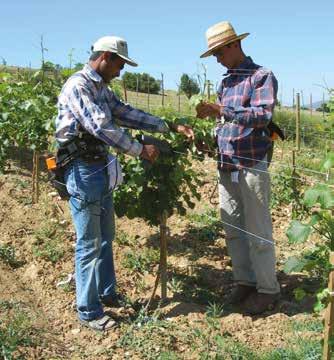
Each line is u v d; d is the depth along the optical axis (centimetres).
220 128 465
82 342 422
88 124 398
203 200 755
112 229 464
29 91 853
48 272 528
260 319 449
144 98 2059
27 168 863
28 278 520
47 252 557
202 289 511
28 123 730
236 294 486
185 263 563
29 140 747
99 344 418
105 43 407
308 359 375
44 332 430
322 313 445
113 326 436
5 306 459
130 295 498
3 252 558
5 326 423
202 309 467
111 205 458
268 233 455
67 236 609
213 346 407
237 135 446
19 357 392
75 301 478
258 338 418
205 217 684
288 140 1421
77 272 435
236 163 450
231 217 480
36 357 396
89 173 414
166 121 471
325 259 359
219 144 466
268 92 427
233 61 443
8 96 837
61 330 438
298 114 1260
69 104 405
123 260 558
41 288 502
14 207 691
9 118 796
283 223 696
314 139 1391
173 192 482
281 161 1093
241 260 481
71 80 409
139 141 455
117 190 503
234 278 489
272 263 459
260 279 461
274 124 450
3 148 813
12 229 623
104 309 468
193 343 409
